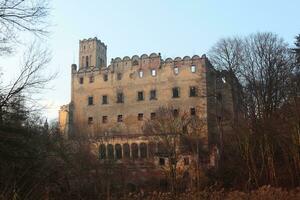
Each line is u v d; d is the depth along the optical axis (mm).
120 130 109312
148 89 109438
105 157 70938
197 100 101688
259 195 24922
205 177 60188
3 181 15656
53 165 25438
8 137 18500
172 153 78312
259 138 54938
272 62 67562
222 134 71312
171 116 90438
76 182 39906
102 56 138000
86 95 115000
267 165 53812
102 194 33969
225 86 80750
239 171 56156
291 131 49875
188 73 106250
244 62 70125
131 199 24844
